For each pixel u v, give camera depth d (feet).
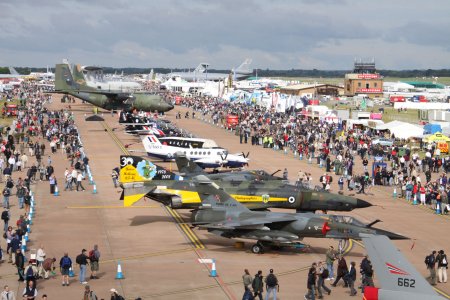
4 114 424.46
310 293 102.42
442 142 304.30
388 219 167.22
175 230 150.00
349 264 123.95
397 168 240.12
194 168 193.57
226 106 531.50
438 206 175.83
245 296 97.55
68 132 330.54
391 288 70.44
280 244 130.21
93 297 93.61
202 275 115.96
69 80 476.95
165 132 316.19
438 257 114.42
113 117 451.94
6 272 115.55
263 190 148.97
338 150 285.64
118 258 126.52
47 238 140.87
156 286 109.50
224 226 126.62
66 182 198.70
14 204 175.11
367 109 604.49
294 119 402.11
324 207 147.84
